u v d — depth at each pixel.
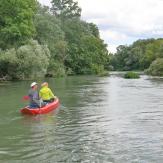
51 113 22.72
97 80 61.12
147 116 21.47
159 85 46.78
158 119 20.41
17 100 29.38
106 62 112.75
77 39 96.75
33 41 62.00
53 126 18.55
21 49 58.47
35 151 13.87
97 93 35.81
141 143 14.88
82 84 49.62
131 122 19.56
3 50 59.69
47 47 68.62
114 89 40.72
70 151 13.82
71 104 27.02
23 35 62.97
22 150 14.02
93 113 22.67
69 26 100.56
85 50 95.81
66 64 88.62
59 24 90.44
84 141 15.34
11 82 53.47
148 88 41.97
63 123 19.36
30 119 20.55
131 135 16.34
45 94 24.72
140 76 76.44
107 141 15.29
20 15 62.38
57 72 74.69
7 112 22.95
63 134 16.67
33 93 22.81
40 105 22.75
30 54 58.50
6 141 15.43
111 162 12.48
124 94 34.72
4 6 62.66
